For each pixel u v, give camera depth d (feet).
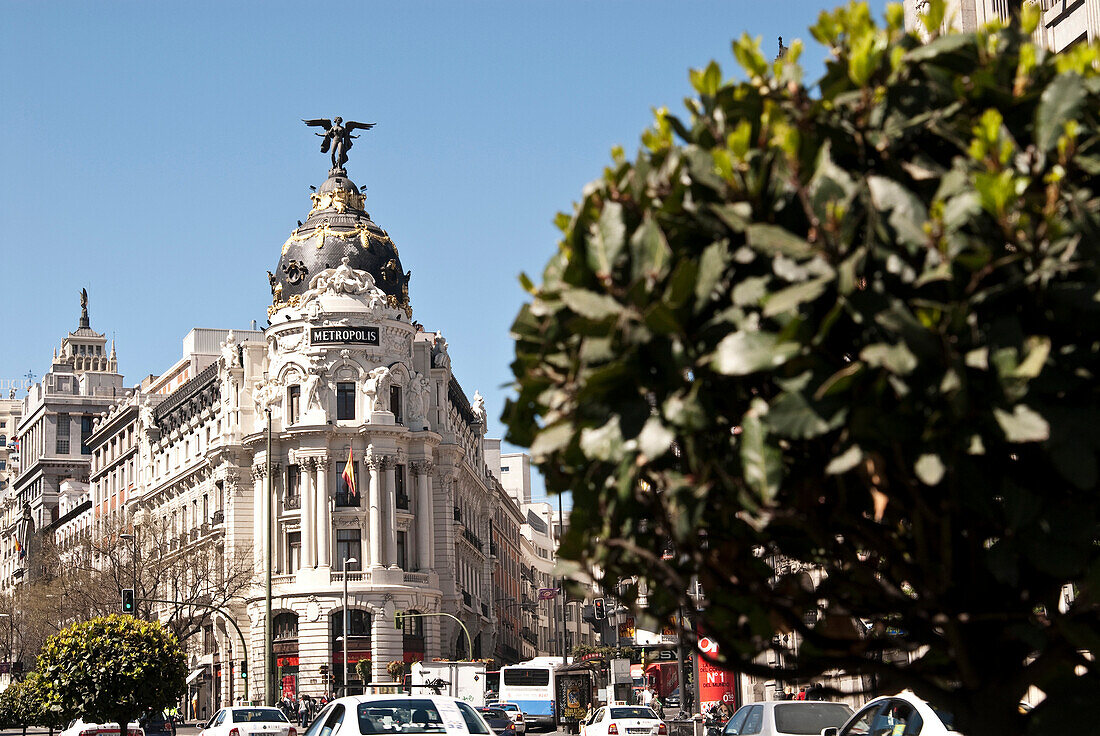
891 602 22.74
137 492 351.87
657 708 199.00
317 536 264.52
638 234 20.22
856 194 19.29
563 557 23.21
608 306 20.06
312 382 267.59
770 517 19.74
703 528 22.43
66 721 126.31
